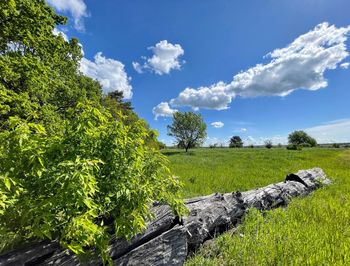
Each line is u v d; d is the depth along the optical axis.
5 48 11.22
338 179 12.60
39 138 2.76
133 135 3.59
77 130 2.95
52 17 13.19
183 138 48.53
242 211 5.81
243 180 11.90
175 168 17.17
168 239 3.71
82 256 2.92
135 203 3.17
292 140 91.50
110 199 3.14
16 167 2.61
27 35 11.20
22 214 2.47
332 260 3.89
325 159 27.44
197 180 11.53
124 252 3.31
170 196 3.92
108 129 3.39
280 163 22.00
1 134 2.60
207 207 5.01
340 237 4.84
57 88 14.33
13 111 8.94
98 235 2.72
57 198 2.42
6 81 10.67
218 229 5.21
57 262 2.77
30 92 11.59
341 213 6.38
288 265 3.77
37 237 2.83
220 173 14.39
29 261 2.63
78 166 2.58
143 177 3.59
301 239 4.64
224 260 4.06
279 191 7.60
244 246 4.33
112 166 3.20
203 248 4.51
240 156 32.12
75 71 19.25
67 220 2.46
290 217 6.07
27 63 10.59
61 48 15.07
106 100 31.67
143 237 3.54
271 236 4.79
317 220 5.94
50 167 2.70
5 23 10.55
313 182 10.20
